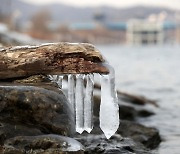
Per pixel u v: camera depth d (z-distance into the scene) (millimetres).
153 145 2596
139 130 2617
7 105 2051
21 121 2059
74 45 2176
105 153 2230
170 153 2496
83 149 2039
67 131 2078
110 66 2176
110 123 2174
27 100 2061
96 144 2277
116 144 2314
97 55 2168
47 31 29922
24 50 2197
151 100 4172
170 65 10195
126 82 6355
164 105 4148
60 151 2004
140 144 2447
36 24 29844
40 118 2066
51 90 2123
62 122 2080
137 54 16906
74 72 2180
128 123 2648
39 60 2182
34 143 2012
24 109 2061
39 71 2191
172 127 3188
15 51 2197
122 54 17016
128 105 3334
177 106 4121
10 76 2197
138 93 5105
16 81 2203
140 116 3463
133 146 2352
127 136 2559
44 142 2016
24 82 2199
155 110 3711
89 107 2211
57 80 2291
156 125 3230
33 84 2172
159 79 6918
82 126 2215
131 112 3314
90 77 2203
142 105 3773
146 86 5926
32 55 2189
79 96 2209
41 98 2074
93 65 2166
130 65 10078
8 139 2016
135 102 3723
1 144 2008
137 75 7547
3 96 2053
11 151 1997
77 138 2283
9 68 2189
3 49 2213
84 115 2215
